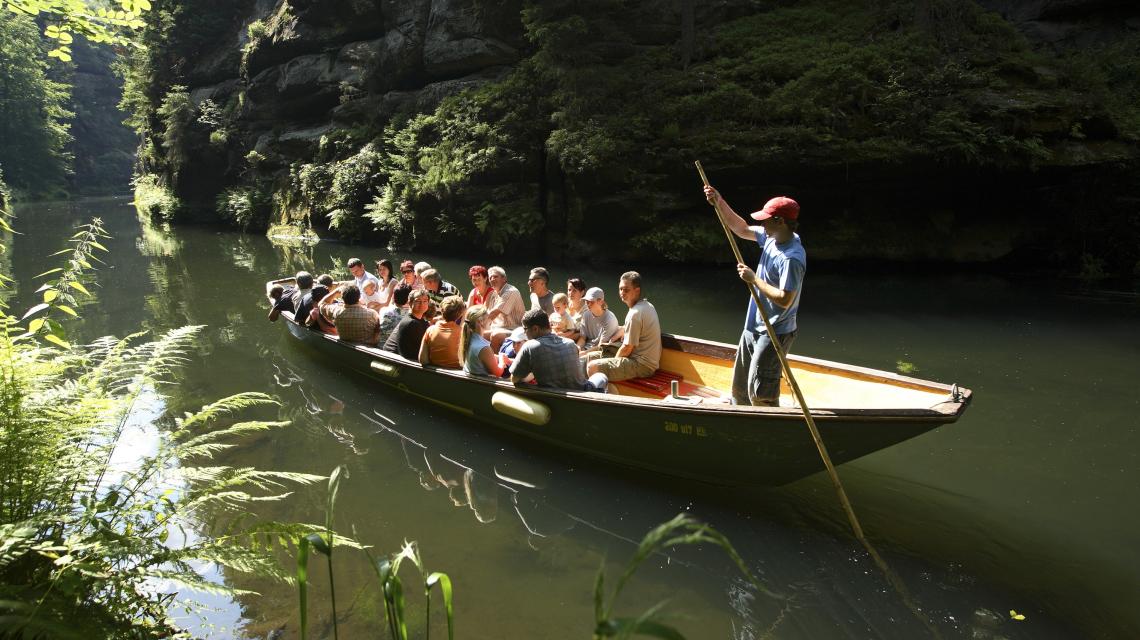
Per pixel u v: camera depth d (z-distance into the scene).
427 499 4.50
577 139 13.48
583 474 4.85
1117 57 13.50
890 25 14.31
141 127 30.30
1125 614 3.19
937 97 12.20
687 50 14.69
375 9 20.25
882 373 4.50
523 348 4.91
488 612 3.29
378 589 3.48
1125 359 6.82
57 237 20.55
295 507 4.37
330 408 6.16
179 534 3.94
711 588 3.51
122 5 4.27
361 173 17.86
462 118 15.58
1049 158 11.53
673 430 4.38
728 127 13.08
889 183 12.68
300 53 22.20
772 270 4.09
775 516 4.20
